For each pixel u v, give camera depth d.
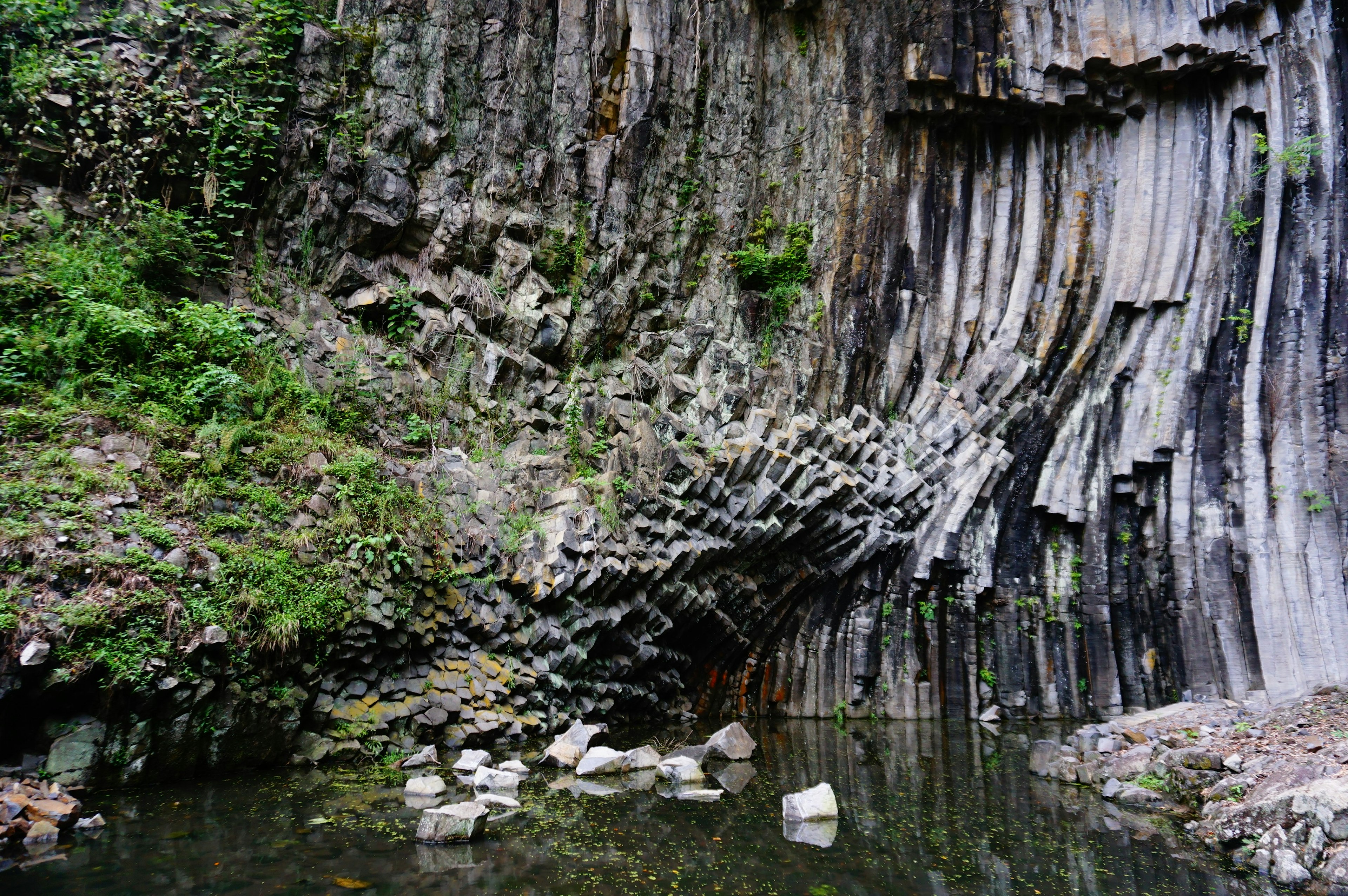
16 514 6.62
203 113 10.59
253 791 6.79
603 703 10.92
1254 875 6.01
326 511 8.59
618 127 13.77
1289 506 12.18
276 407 9.66
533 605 10.11
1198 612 13.07
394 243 12.09
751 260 14.36
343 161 11.62
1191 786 8.02
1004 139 15.23
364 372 10.95
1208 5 13.55
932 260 15.19
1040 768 9.35
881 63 14.40
